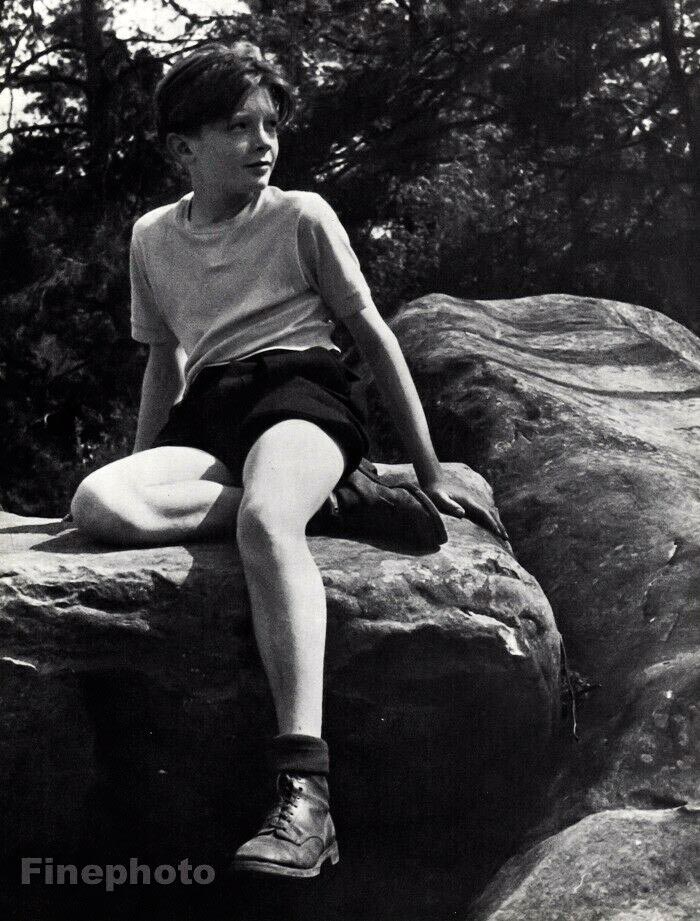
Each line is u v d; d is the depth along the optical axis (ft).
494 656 9.36
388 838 9.93
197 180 10.25
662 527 12.28
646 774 9.37
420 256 53.26
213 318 10.18
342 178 51.96
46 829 9.38
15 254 52.54
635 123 52.70
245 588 9.05
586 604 11.89
